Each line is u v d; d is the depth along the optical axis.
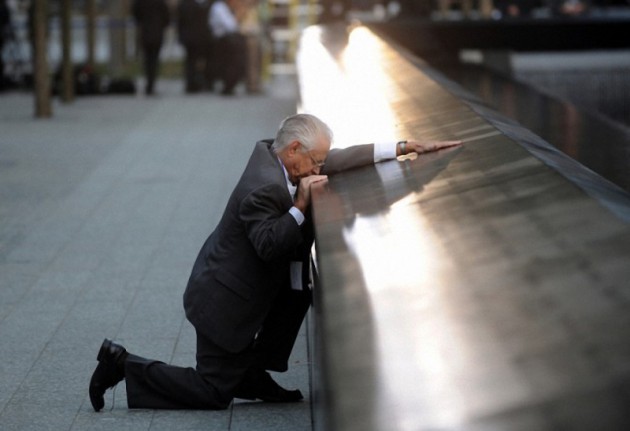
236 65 34.34
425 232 4.78
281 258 7.34
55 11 45.50
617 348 3.20
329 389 3.53
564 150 13.73
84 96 34.12
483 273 4.05
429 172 5.94
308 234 7.18
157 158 21.45
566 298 3.59
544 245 4.11
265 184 7.00
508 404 3.12
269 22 42.78
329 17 34.41
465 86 25.28
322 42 16.94
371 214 5.45
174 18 48.09
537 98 21.62
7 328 10.36
